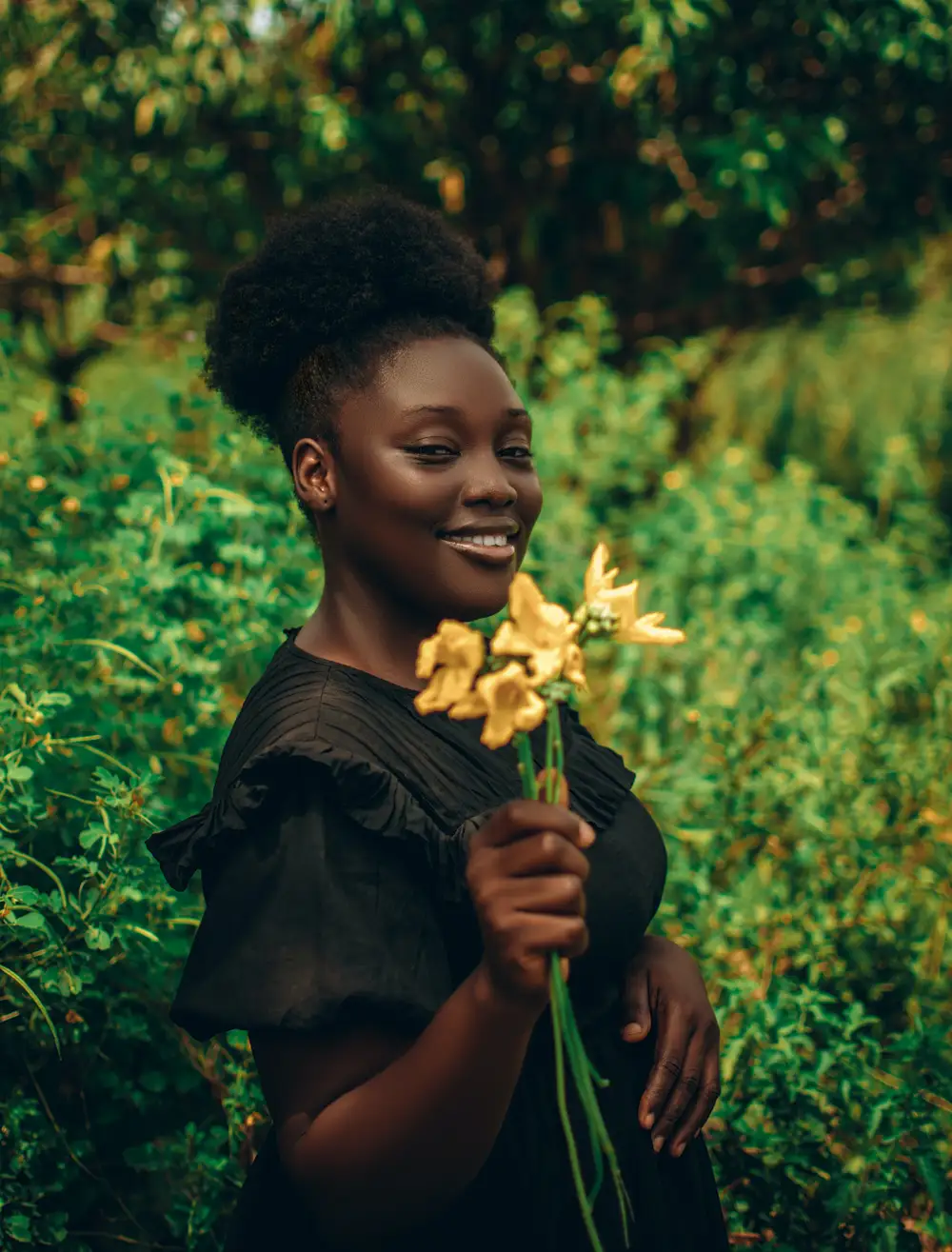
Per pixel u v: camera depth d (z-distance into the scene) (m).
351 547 1.30
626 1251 1.25
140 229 4.88
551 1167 1.23
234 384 1.43
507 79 4.69
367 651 1.30
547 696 0.99
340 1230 1.10
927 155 5.05
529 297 4.69
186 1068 2.02
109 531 2.49
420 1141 1.05
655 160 4.87
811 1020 2.16
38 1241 1.82
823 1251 1.95
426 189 4.86
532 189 4.95
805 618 3.68
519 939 0.99
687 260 5.23
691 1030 1.41
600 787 1.38
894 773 2.62
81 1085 1.95
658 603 3.59
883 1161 1.94
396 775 1.20
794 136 4.77
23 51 4.60
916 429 5.32
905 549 4.47
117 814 1.87
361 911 1.12
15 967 1.87
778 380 5.40
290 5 4.55
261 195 4.94
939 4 4.63
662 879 1.42
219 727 2.26
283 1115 1.13
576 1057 1.05
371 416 1.27
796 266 5.28
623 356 5.30
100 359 5.11
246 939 1.13
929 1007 2.39
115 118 4.70
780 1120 2.00
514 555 1.29
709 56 4.69
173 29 4.64
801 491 3.96
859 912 2.38
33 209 4.97
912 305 5.53
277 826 1.15
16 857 1.80
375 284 1.33
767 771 2.52
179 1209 1.93
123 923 1.82
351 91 4.71
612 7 4.46
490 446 1.28
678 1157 1.39
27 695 1.96
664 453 4.03
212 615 2.38
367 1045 1.11
